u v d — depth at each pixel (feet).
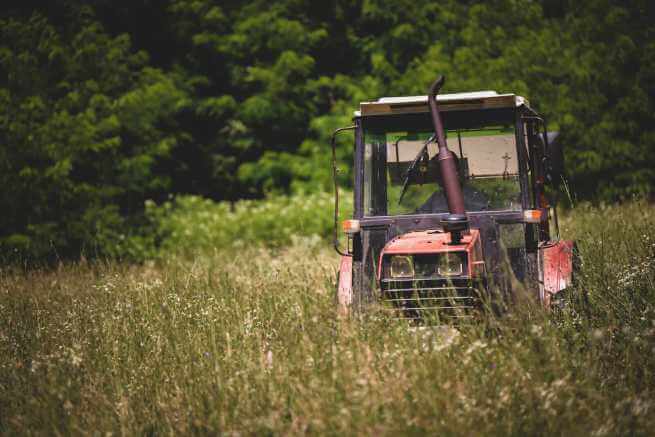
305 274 52.95
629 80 118.52
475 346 30.45
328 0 150.20
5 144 102.99
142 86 120.67
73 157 105.09
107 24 140.46
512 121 41.42
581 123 114.93
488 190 41.16
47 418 29.91
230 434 27.07
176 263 75.51
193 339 38.40
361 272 41.09
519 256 39.73
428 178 41.98
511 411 27.25
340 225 107.76
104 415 30.55
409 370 30.12
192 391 31.40
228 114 146.30
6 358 38.73
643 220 59.52
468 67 119.44
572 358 32.30
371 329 34.63
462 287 35.81
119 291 50.72
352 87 139.13
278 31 139.44
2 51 109.40
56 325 44.21
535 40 120.06
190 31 145.18
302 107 141.79
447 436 25.57
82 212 106.22
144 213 112.47
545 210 45.39
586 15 122.42
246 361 33.42
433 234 39.22
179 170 139.74
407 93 127.44
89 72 115.44
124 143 116.16
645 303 38.29
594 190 117.29
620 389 29.81
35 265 83.35
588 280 41.14
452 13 136.26
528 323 34.06
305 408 27.76
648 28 121.08
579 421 27.27
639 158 115.03
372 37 144.87
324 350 32.76
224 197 147.33
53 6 127.34
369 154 42.50
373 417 26.76
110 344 38.60
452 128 41.93
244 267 68.80
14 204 101.86
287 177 138.00
